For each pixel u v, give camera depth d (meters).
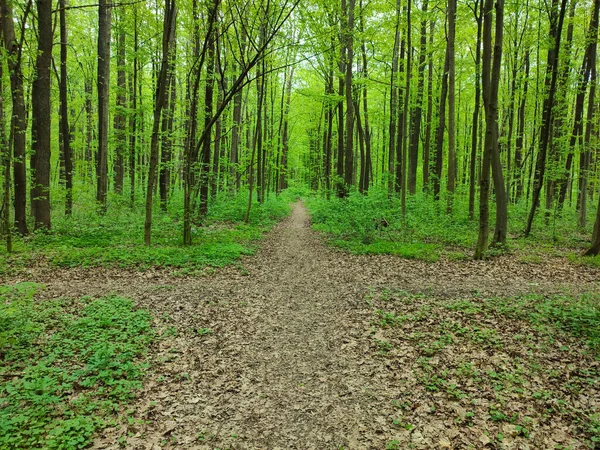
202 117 16.36
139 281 9.16
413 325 6.69
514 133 24.28
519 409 4.27
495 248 12.61
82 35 19.88
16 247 10.91
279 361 5.61
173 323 6.83
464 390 4.70
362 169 23.69
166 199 19.70
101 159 16.84
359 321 7.03
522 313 6.87
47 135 12.89
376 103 26.86
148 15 16.22
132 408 4.36
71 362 5.24
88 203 17.55
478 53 15.94
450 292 8.44
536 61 18.77
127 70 18.02
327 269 11.02
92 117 24.25
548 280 9.19
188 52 15.72
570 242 14.20
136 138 19.52
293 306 7.93
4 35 11.23
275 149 26.27
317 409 4.46
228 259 11.51
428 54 18.77
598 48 19.64
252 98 28.56
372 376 5.14
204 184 16.20
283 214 26.41
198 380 5.05
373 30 16.50
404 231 14.71
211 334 6.48
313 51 13.12
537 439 3.79
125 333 6.15
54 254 10.66
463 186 20.78
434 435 3.93
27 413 4.03
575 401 4.35
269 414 4.38
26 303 7.04
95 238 12.69
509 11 13.27
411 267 10.91
